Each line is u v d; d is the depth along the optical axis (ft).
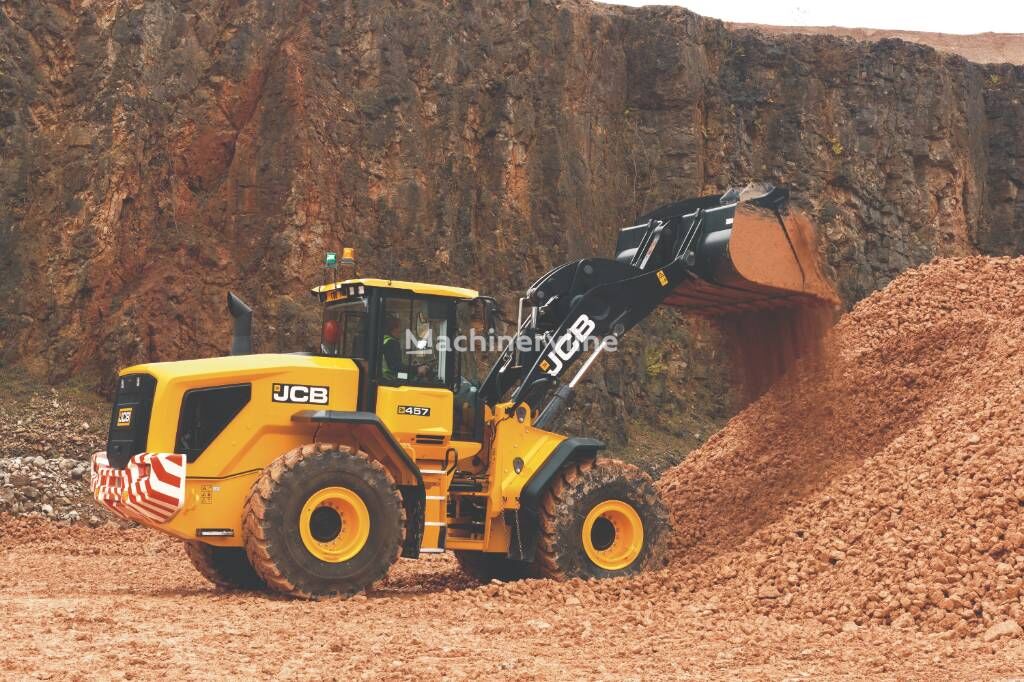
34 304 73.72
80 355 73.20
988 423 31.83
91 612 26.27
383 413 31.27
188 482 29.19
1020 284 46.62
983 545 25.55
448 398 32.12
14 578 36.96
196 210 79.66
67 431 66.54
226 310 76.59
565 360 33.65
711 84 100.42
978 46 159.94
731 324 38.58
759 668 20.58
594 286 34.09
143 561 42.42
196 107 80.64
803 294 34.91
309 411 30.40
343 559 29.22
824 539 29.19
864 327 46.37
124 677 18.92
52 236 75.20
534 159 89.30
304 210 79.25
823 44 104.94
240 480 29.81
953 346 42.83
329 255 33.22
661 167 96.53
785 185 100.27
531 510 31.99
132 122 77.05
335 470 29.30
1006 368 37.19
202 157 80.38
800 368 39.40
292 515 28.68
